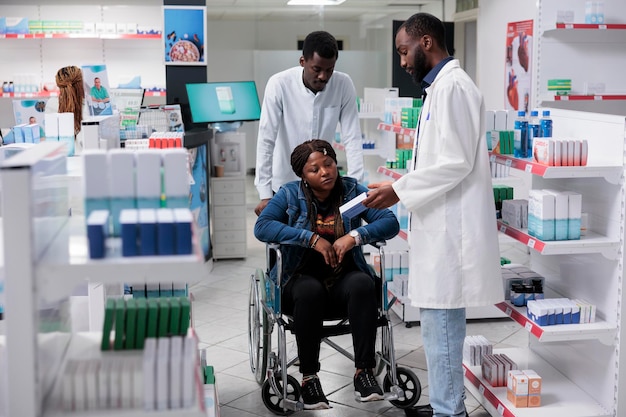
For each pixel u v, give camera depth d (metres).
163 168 1.84
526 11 7.54
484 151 3.03
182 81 7.43
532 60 7.37
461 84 2.96
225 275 6.42
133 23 8.08
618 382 3.22
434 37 3.07
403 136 6.85
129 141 3.44
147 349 1.79
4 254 1.60
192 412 1.70
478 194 3.01
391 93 7.68
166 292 2.86
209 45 10.33
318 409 3.44
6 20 7.89
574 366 3.60
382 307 3.45
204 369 2.94
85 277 1.65
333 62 3.96
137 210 1.81
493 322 4.98
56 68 8.26
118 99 5.86
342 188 3.64
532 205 3.32
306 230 3.44
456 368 3.12
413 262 3.09
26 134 3.38
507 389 3.47
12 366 1.63
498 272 3.08
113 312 1.92
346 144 4.36
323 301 3.39
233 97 7.36
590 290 3.45
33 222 1.62
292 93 4.19
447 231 3.01
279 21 10.40
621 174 3.13
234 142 7.08
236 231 6.96
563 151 3.15
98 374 1.73
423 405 3.57
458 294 3.02
